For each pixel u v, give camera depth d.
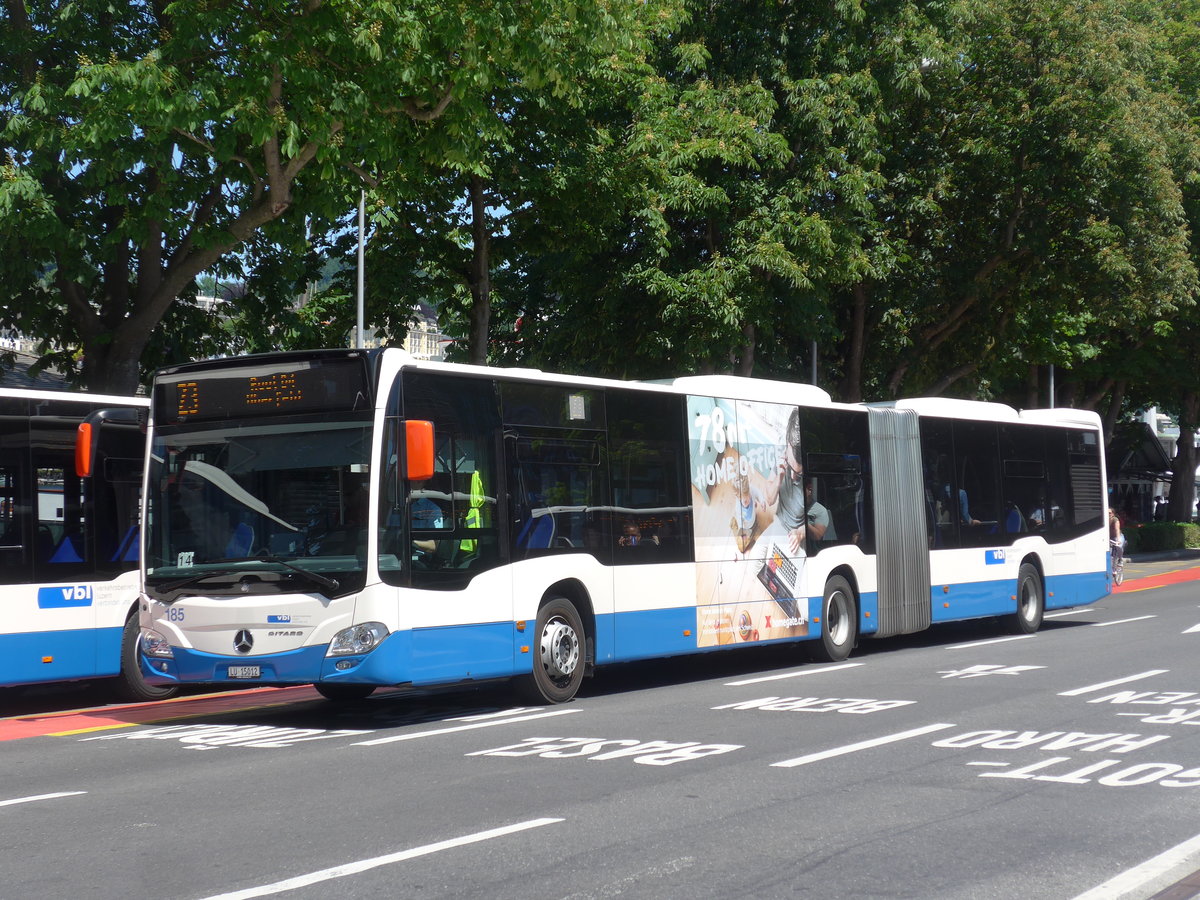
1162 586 33.31
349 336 28.61
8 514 12.62
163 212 17.08
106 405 13.64
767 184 26.31
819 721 11.09
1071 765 8.91
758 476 15.43
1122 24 30.75
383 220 24.23
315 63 16.34
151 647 11.55
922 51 27.95
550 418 12.73
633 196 24.34
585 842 6.68
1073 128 30.02
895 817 7.28
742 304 25.67
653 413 14.04
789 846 6.59
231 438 11.51
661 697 13.11
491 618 11.84
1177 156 33.91
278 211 17.81
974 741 9.93
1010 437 20.33
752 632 15.11
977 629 21.58
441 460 11.52
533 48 17.36
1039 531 20.75
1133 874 6.00
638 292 26.42
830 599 16.53
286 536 11.18
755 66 26.45
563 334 28.09
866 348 33.22
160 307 18.67
